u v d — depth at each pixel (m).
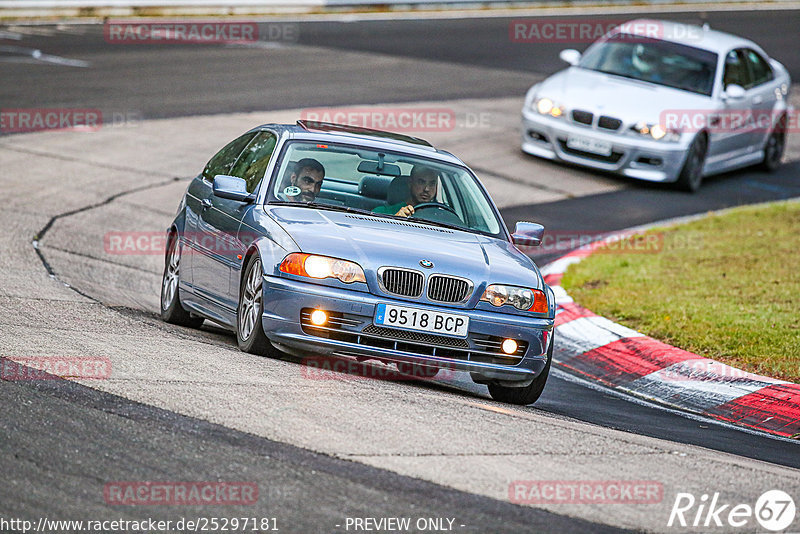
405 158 29.31
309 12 116.12
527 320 25.53
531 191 56.28
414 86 79.62
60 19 101.81
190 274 30.19
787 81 68.88
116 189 50.38
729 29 120.81
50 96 67.06
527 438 20.95
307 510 16.14
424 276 24.88
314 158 28.52
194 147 58.59
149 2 107.19
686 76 62.56
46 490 16.17
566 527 16.44
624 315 36.19
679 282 40.53
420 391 24.39
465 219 28.53
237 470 17.50
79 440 18.25
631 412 27.64
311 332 24.59
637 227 51.44
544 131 61.03
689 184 59.56
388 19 116.06
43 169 52.16
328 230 25.80
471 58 94.44
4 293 30.09
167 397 20.89
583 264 43.72
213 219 29.08
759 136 65.19
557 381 30.91
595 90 61.22
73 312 28.84
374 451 18.97
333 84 77.75
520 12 127.12
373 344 24.78
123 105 66.44
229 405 20.75
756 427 27.64
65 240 41.34
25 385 20.81
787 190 62.75
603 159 59.81
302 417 20.45
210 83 74.88
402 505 16.64
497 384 26.58
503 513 16.72
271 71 81.06
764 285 39.84
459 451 19.50
